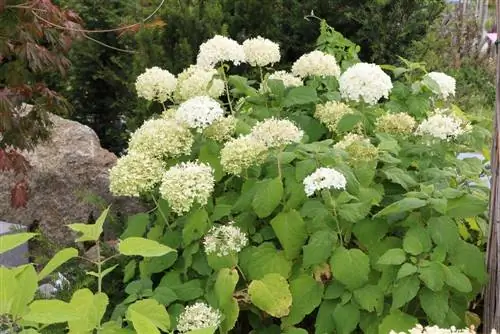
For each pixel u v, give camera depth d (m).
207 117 2.70
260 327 2.54
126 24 5.78
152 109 4.91
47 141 4.50
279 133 2.45
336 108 2.95
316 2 5.89
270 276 2.32
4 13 3.61
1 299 1.30
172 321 2.32
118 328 1.93
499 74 2.27
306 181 2.28
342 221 2.39
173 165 2.85
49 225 4.78
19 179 4.76
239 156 2.48
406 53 5.79
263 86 3.26
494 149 2.27
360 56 6.00
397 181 2.44
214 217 2.52
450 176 2.53
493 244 2.29
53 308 1.38
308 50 6.03
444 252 2.20
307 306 2.33
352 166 2.58
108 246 3.28
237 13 5.59
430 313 2.16
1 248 1.34
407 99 3.19
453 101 6.50
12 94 3.96
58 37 4.06
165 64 5.20
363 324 2.28
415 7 5.66
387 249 2.35
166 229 2.76
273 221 2.39
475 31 9.43
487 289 2.31
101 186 4.77
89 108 6.48
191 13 5.28
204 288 2.52
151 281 2.52
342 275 2.21
